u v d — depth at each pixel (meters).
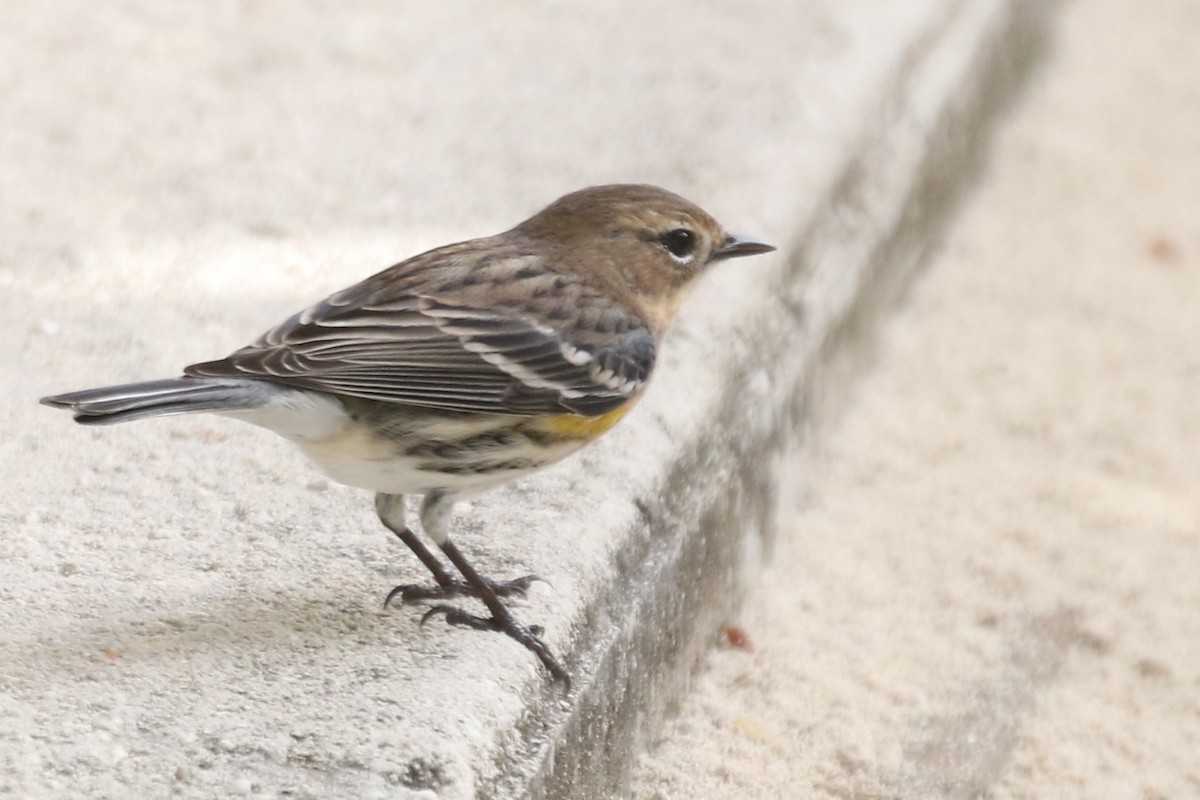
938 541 12.24
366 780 6.75
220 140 14.51
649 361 8.83
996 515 12.66
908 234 16.16
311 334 8.00
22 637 7.64
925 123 16.72
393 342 8.09
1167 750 10.05
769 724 9.88
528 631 7.99
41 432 9.91
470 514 9.12
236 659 7.57
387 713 7.16
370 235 12.89
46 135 14.36
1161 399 14.78
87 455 9.66
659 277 9.23
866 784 9.45
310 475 9.62
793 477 12.38
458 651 7.76
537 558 8.72
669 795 9.07
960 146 18.36
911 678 10.52
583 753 8.10
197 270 12.27
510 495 9.32
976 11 19.56
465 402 8.05
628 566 9.19
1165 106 22.25
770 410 11.63
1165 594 11.77
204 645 7.69
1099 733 10.16
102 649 7.60
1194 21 25.61
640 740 9.20
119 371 10.78
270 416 7.73
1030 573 11.90
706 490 10.35
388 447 7.98
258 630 7.86
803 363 12.56
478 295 8.43
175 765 6.77
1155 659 10.96
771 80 15.77
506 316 8.39
